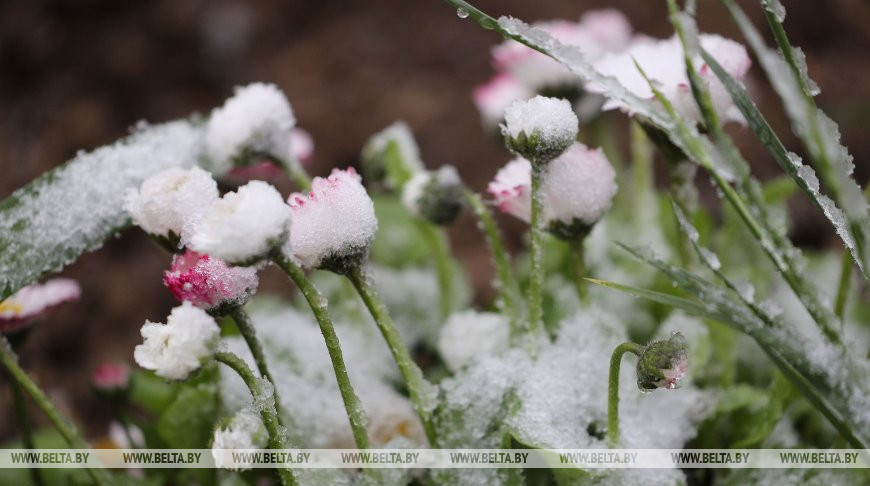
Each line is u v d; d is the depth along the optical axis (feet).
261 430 2.01
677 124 2.06
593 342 2.30
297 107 5.51
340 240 2.07
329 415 2.37
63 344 4.54
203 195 2.09
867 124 4.57
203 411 2.37
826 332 2.02
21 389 2.42
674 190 2.29
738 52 2.19
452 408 2.22
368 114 5.40
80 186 2.29
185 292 2.06
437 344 2.83
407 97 5.47
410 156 2.73
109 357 4.43
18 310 2.35
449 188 2.47
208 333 2.07
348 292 2.58
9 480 2.58
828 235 4.12
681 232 2.33
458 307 2.92
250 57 5.88
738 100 2.06
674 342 2.01
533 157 2.14
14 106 5.73
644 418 2.29
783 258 2.02
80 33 6.06
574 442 2.18
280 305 2.78
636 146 2.75
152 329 2.07
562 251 2.77
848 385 1.98
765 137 2.05
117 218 2.28
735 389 2.37
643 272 2.70
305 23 6.08
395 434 2.37
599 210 2.22
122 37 5.99
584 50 2.62
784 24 5.18
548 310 2.60
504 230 4.59
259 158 2.41
